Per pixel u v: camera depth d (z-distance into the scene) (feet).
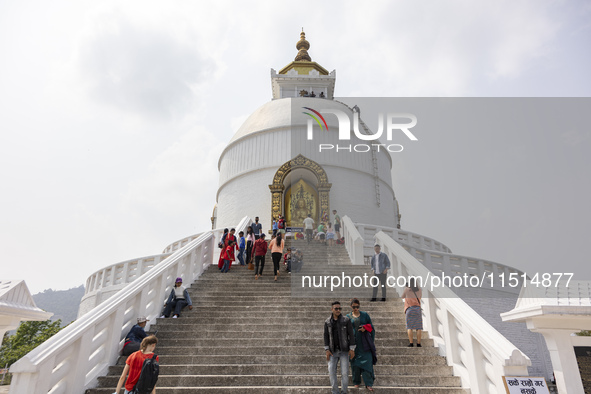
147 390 15.46
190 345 23.30
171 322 26.13
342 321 18.31
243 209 76.79
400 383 19.08
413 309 23.00
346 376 17.63
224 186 84.79
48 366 16.74
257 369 20.24
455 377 19.22
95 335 20.67
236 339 23.38
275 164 77.46
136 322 24.41
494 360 16.16
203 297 30.30
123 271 58.29
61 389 17.66
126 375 16.08
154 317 26.68
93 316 20.21
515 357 15.14
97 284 63.36
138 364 15.88
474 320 18.49
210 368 20.17
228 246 39.63
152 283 27.43
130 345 21.84
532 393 14.49
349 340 17.93
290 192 74.69
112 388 19.11
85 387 18.80
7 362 120.06
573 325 17.02
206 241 40.70
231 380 19.19
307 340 23.31
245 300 30.30
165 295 29.22
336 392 17.61
